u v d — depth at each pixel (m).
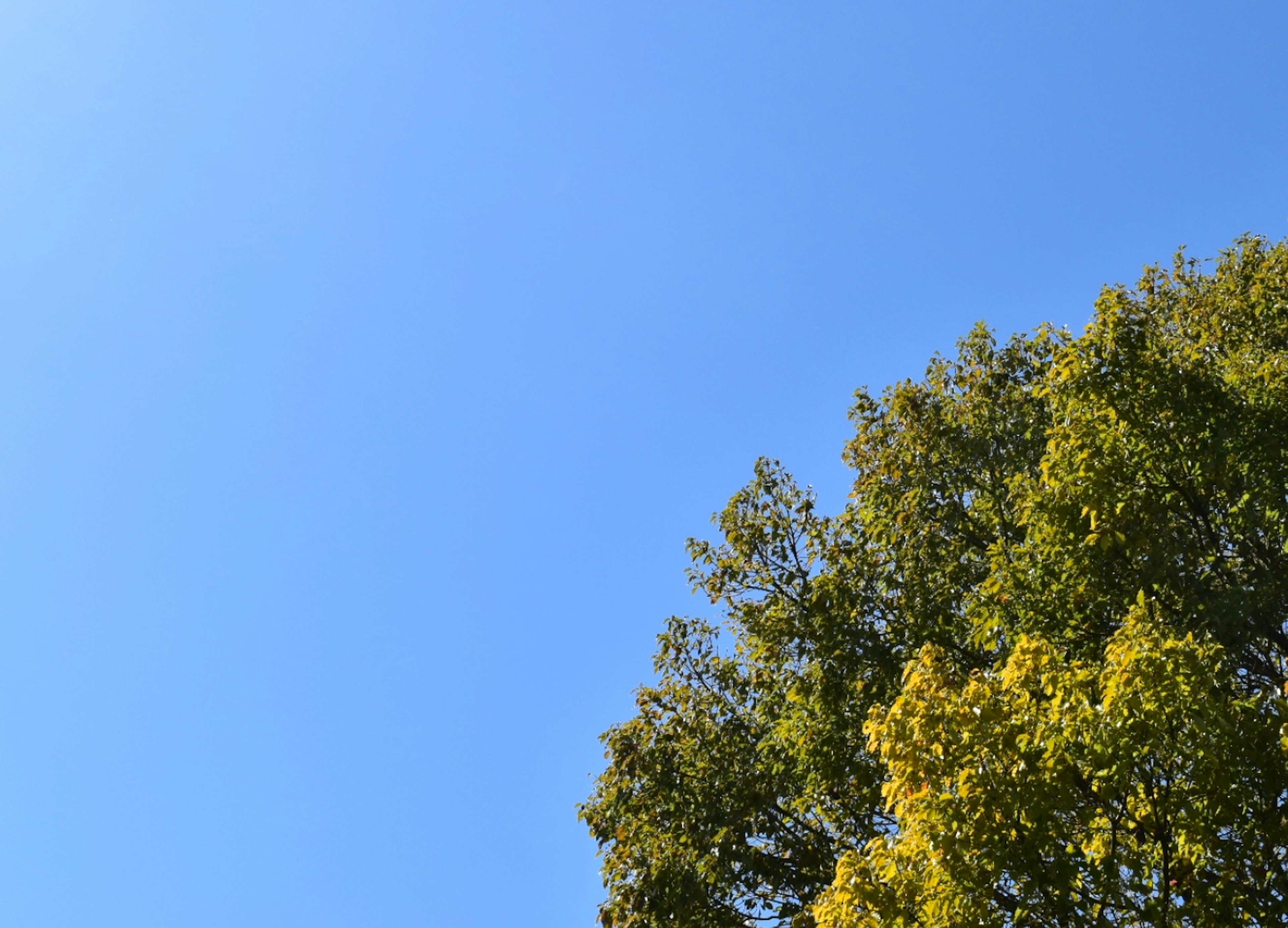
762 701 21.19
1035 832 10.05
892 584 20.03
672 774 20.50
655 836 20.14
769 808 19.67
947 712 10.98
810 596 20.78
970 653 18.30
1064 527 14.74
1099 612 15.02
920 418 21.05
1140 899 10.23
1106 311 15.66
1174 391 14.67
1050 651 11.41
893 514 20.52
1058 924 10.06
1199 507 14.51
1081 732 10.31
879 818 18.66
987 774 10.47
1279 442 14.34
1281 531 14.25
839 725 18.44
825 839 19.25
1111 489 14.18
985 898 10.16
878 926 10.54
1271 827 9.73
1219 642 13.48
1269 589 13.89
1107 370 15.00
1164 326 21.03
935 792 10.70
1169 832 10.05
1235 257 23.17
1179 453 14.48
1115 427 14.87
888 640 19.09
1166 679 10.09
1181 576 14.38
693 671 21.98
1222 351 18.81
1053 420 17.05
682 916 18.64
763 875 19.17
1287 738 9.80
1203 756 9.88
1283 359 16.05
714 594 22.16
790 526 22.22
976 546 19.80
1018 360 21.38
